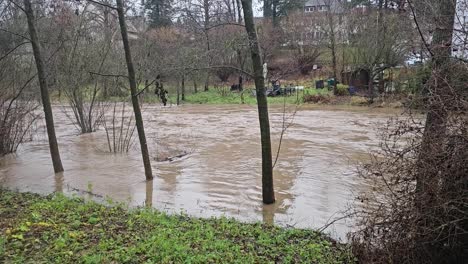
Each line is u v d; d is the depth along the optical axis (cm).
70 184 1070
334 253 596
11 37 1652
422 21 566
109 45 1789
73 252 534
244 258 541
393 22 2577
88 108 2088
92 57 1850
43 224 627
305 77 3784
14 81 1603
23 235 586
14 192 938
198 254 541
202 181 1077
